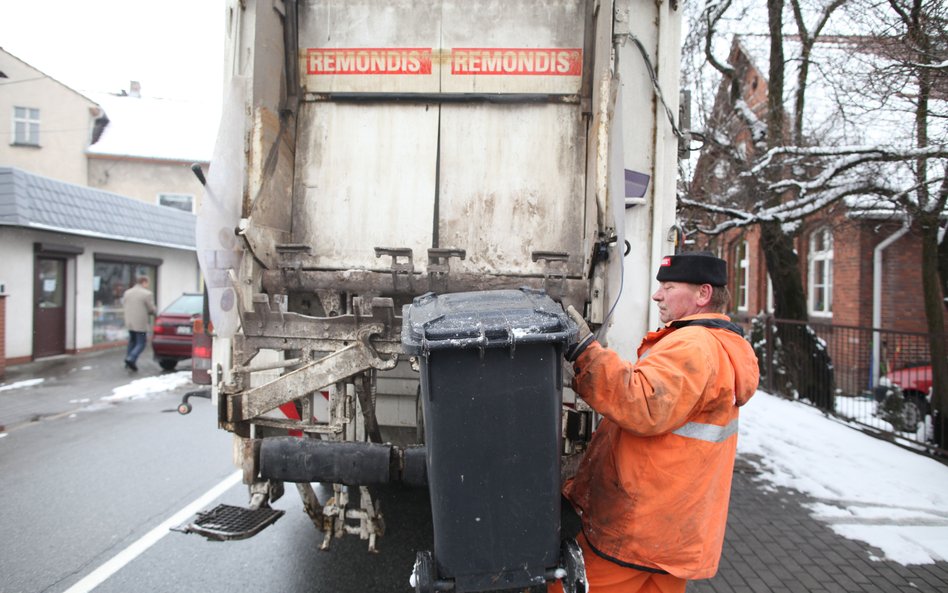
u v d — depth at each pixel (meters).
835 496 5.22
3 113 25.58
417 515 4.57
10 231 12.07
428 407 2.00
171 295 17.75
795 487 5.45
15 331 12.30
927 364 7.73
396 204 3.43
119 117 29.58
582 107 3.33
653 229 3.44
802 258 13.76
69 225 13.05
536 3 3.42
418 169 3.43
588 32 3.32
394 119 3.46
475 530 2.01
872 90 5.33
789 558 4.04
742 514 4.82
